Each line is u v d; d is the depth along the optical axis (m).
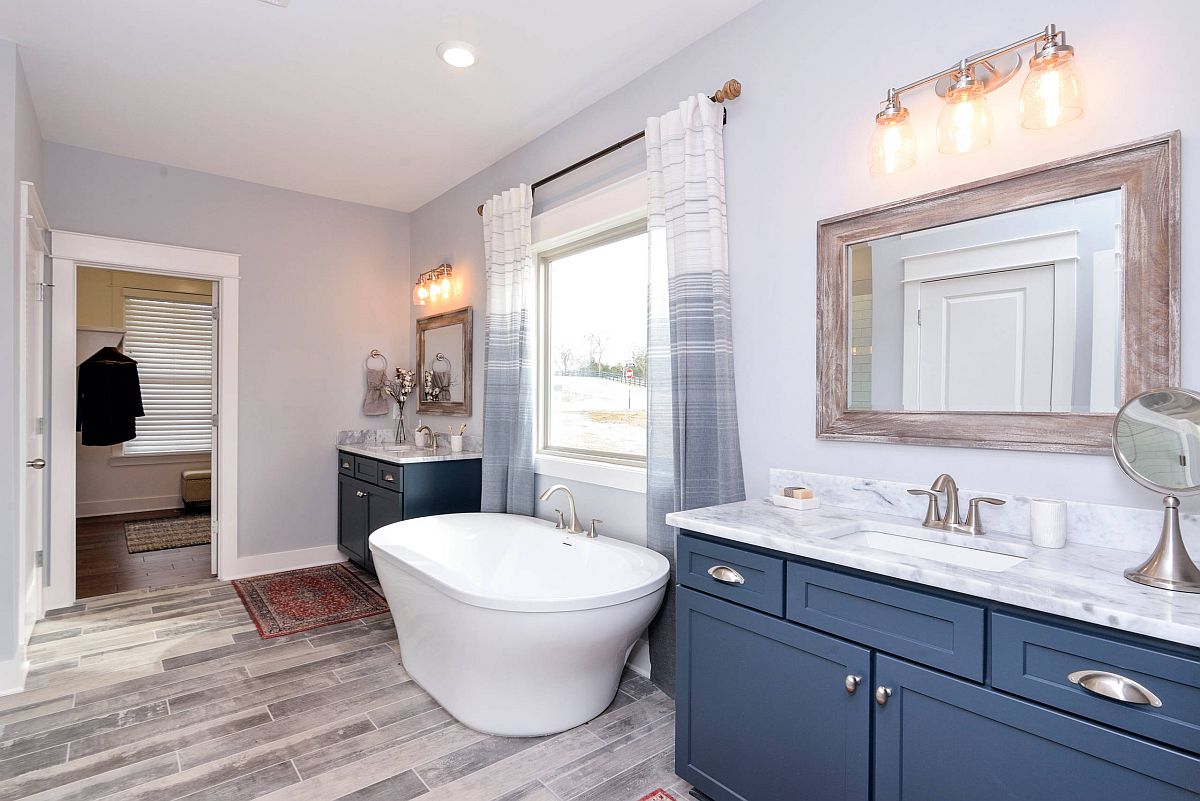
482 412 3.92
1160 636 0.98
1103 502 1.48
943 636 1.27
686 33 2.46
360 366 4.60
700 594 1.80
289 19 2.37
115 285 5.95
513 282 3.44
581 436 3.30
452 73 2.77
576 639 2.05
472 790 1.87
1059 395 1.53
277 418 4.24
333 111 3.12
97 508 5.91
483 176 3.92
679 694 1.87
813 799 1.49
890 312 1.87
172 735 2.16
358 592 3.74
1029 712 1.14
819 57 2.08
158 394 6.18
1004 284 1.63
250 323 4.13
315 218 4.40
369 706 2.38
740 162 2.33
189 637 3.04
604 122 2.97
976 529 1.60
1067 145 1.54
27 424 2.87
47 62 2.66
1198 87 1.35
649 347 2.54
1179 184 1.36
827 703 1.47
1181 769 0.97
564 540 2.79
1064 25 1.54
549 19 2.37
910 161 1.69
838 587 1.45
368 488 3.96
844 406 1.99
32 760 2.00
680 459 2.37
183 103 3.04
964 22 1.72
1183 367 1.37
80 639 3.00
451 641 2.24
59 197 3.49
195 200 3.93
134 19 2.37
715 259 2.32
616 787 1.89
